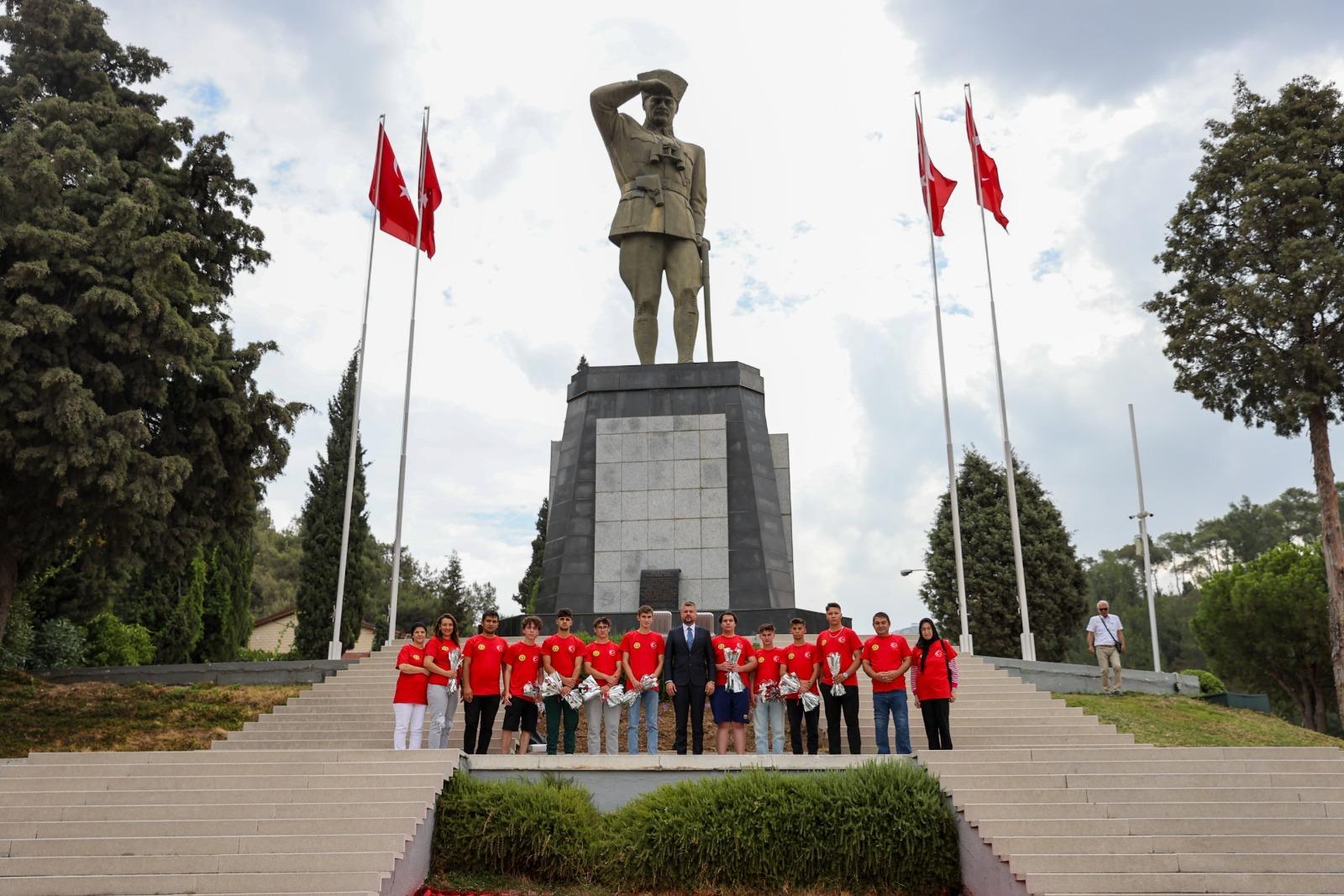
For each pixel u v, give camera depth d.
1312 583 32.94
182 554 17.86
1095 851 8.15
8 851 8.05
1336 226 24.23
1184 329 25.59
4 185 15.71
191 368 16.94
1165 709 16.98
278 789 8.93
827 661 10.70
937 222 19.28
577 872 8.92
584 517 18.09
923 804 8.94
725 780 9.28
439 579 53.91
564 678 10.73
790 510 19.41
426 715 11.46
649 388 18.77
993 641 30.84
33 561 18.55
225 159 19.14
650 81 20.36
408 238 19.84
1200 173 25.84
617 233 19.98
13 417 15.51
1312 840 8.16
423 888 8.62
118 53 19.19
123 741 14.64
